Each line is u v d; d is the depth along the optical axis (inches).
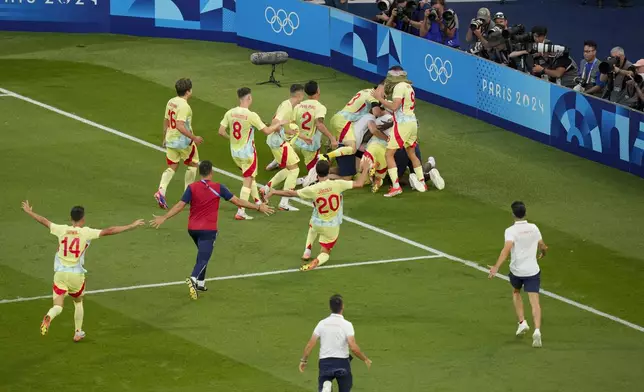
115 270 2160.4
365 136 2615.7
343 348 1633.9
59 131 2896.2
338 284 2132.1
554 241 2384.4
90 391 1728.6
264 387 1758.1
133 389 1737.2
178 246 2279.8
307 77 3358.8
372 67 3329.2
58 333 1909.4
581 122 2874.0
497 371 1831.9
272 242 2315.5
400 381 1791.3
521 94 2999.5
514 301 1935.3
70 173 2632.9
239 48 3607.3
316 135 2549.2
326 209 2140.7
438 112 3166.8
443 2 3422.7
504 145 2955.2
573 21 4158.5
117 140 2854.3
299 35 3491.6
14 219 2370.8
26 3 3695.9
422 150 2896.2
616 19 4195.4
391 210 2518.5
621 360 1881.2
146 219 2400.3
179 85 2368.4
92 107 3070.9
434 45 3181.6
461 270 2210.9
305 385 1768.0
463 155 2874.0
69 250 1828.2
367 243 2327.8
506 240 1882.4
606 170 2810.0
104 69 3371.1
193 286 2014.0
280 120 2402.8
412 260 2251.5
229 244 2298.2
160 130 2938.0
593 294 2138.3
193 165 2465.6
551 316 2039.9
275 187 2618.1
